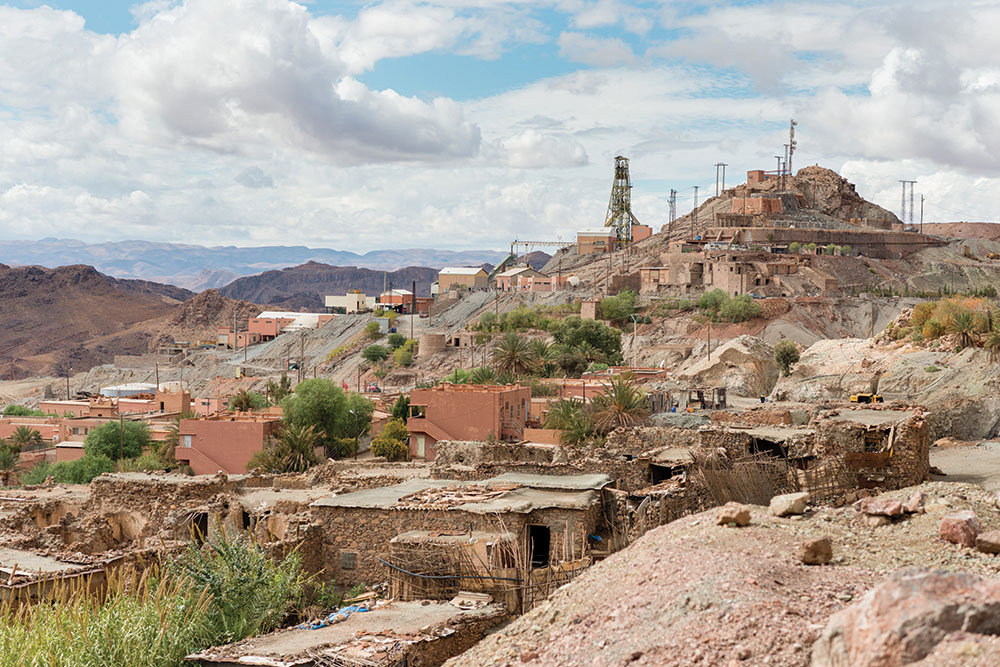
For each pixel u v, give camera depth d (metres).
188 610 20.02
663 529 17.11
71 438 113.12
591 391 89.94
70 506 39.53
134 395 156.88
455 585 23.11
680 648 11.59
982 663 8.08
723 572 13.45
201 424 71.94
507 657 13.47
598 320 188.12
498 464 34.34
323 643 17.83
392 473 39.16
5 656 17.95
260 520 31.61
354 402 92.81
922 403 53.62
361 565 26.89
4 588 22.75
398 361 199.88
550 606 14.85
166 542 30.72
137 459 77.38
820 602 12.25
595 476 31.95
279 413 91.69
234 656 17.28
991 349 57.44
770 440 37.22
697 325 186.00
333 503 27.50
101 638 18.73
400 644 17.53
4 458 94.88
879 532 16.08
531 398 83.69
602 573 15.39
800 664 10.65
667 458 34.12
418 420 75.25
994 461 40.50
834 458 33.06
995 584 9.04
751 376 91.31
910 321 78.06
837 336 186.12
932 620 8.70
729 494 29.98
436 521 26.34
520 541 25.72
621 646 12.19
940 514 16.47
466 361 189.75
